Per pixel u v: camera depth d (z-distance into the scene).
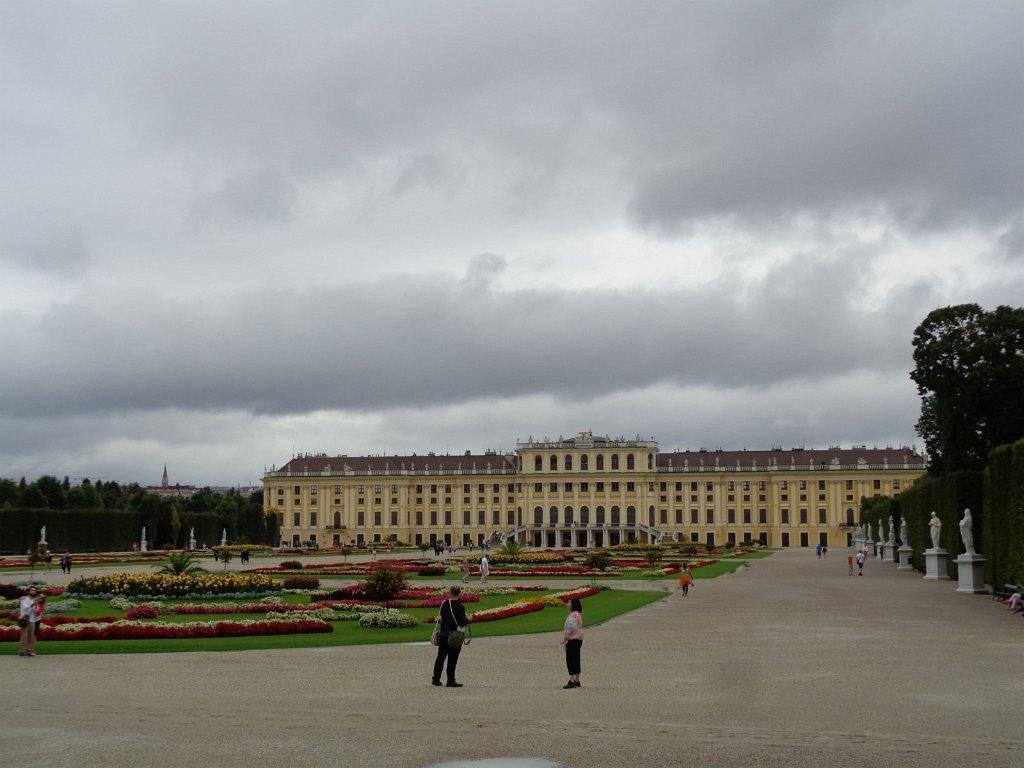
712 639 34.03
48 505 159.25
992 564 57.12
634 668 26.83
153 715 20.08
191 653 30.52
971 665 26.75
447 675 23.92
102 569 93.94
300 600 53.44
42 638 32.97
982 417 88.88
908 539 102.62
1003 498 54.09
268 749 17.12
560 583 70.69
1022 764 15.88
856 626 38.12
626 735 18.08
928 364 90.81
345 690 23.27
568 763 16.09
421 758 16.48
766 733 18.17
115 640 33.38
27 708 20.86
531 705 21.17
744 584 68.31
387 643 33.47
